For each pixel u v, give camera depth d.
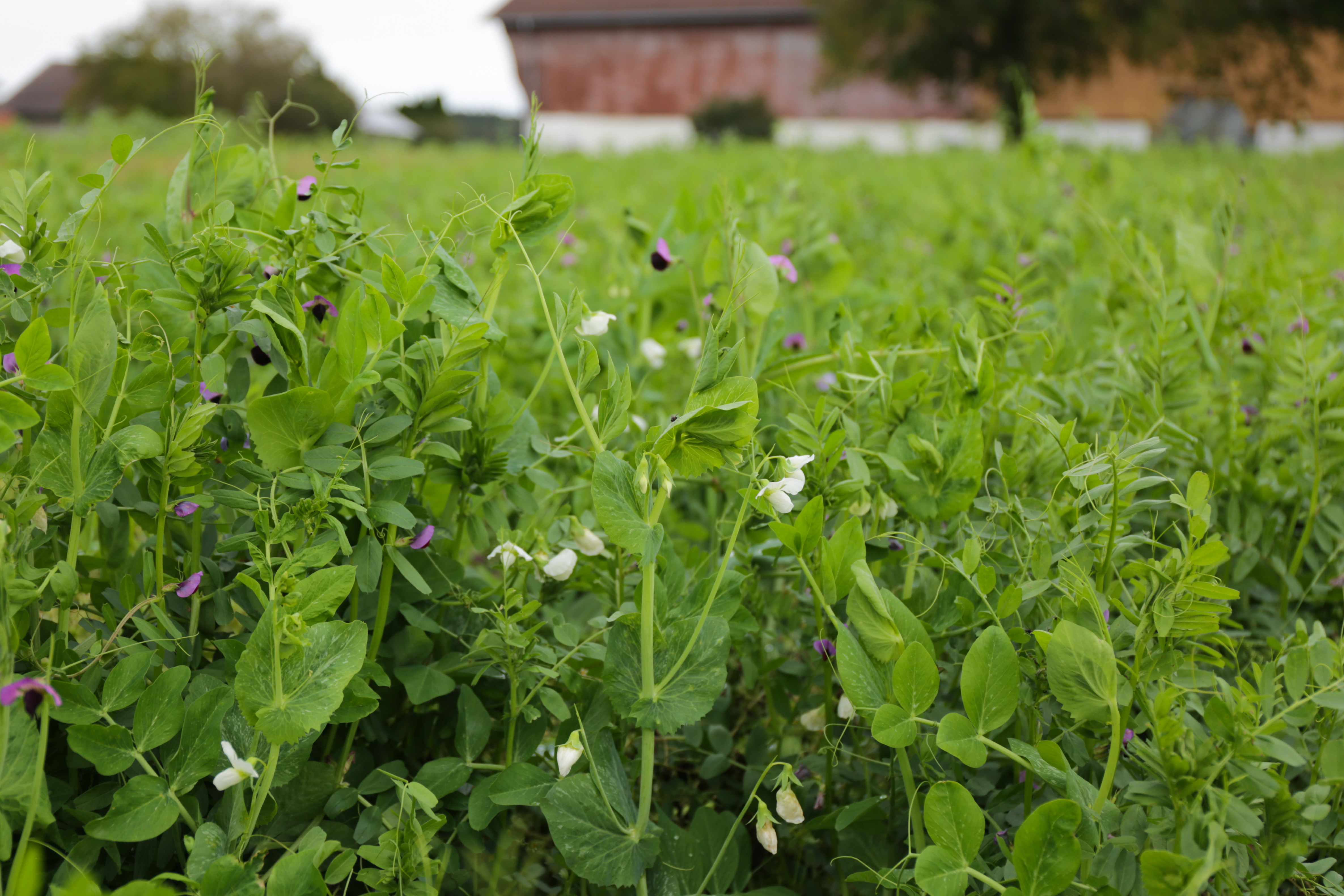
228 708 1.26
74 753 1.29
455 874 1.45
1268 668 1.22
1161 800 1.19
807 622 1.81
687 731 1.76
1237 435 2.07
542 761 1.57
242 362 1.54
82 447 1.28
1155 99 33.53
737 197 2.72
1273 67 28.11
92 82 55.47
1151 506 1.39
